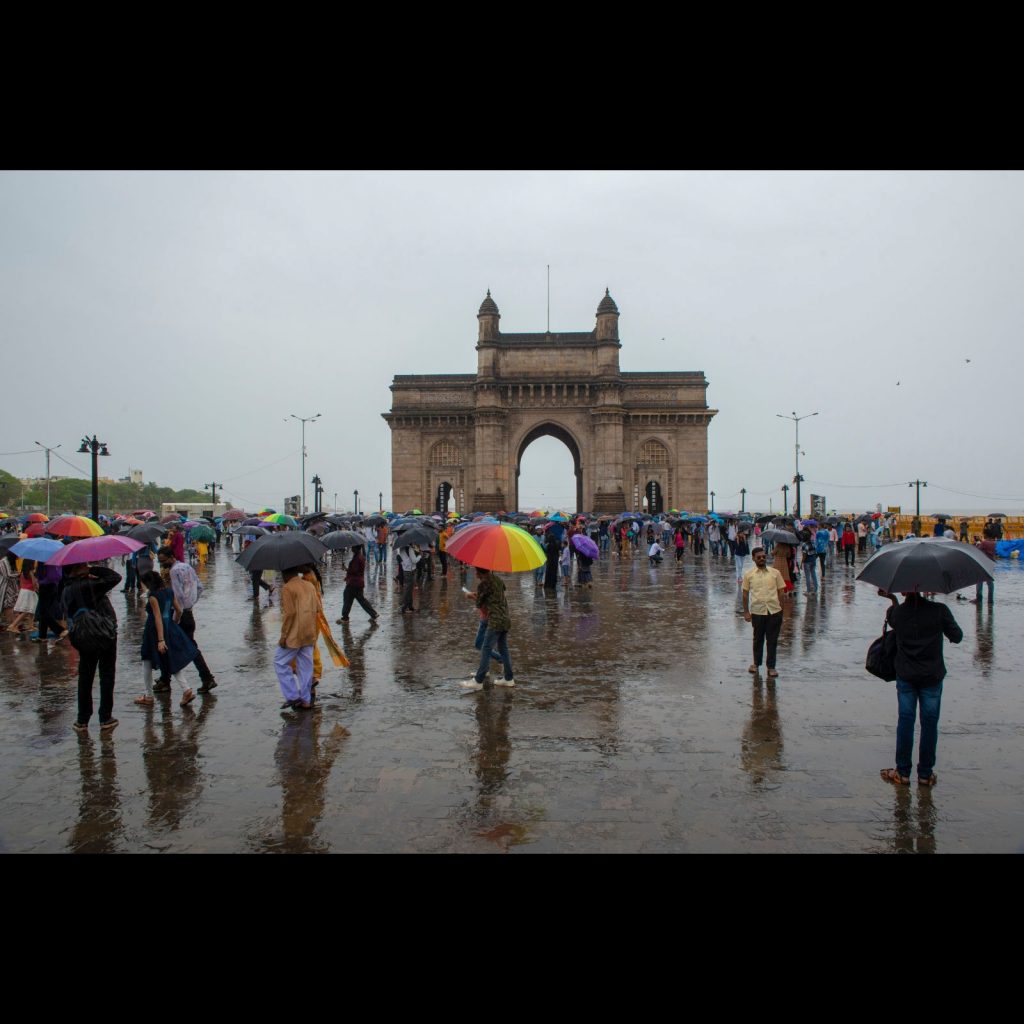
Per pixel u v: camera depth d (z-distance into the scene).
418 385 88.62
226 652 17.84
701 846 7.55
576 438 85.56
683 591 30.20
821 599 27.12
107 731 11.59
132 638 19.77
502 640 14.13
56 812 8.52
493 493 83.25
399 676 15.16
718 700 13.25
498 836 7.80
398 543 23.81
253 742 11.04
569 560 33.44
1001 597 27.95
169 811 8.52
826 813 8.36
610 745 10.78
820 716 12.23
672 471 87.38
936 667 9.09
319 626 13.70
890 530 62.72
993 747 10.63
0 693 14.07
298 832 7.94
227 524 63.47
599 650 17.77
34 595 19.98
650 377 88.12
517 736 11.23
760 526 46.78
